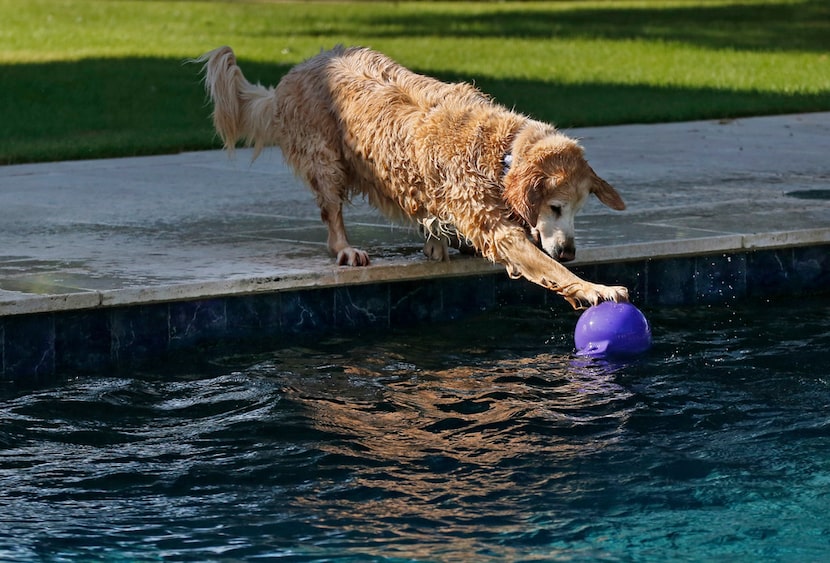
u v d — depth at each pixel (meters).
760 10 33.25
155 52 22.64
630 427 5.42
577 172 6.27
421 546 4.25
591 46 24.83
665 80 19.16
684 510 4.54
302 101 7.18
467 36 26.77
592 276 7.42
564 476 4.87
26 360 6.17
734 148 11.98
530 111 15.23
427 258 7.23
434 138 6.54
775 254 7.84
